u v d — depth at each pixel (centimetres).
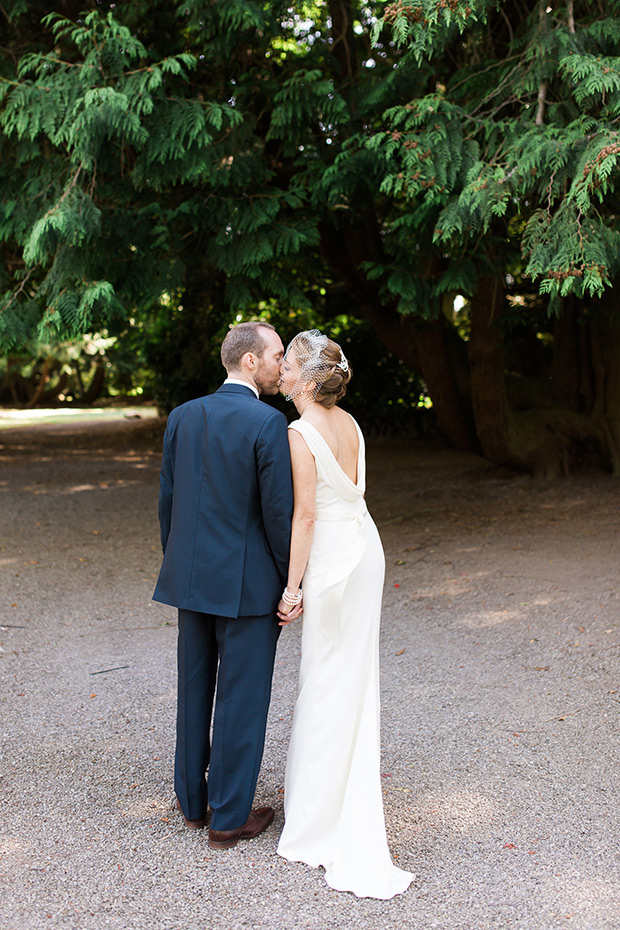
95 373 3200
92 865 249
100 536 760
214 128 578
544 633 462
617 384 945
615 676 397
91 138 504
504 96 511
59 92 515
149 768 315
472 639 458
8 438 1752
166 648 455
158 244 584
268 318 1483
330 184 582
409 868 247
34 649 452
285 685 398
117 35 514
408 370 1470
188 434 262
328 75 648
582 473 962
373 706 255
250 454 250
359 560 254
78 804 287
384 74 603
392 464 1195
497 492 906
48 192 572
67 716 363
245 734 257
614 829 266
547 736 336
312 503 252
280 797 294
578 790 292
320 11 697
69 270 541
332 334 1490
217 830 258
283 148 631
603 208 480
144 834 268
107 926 220
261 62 620
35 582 595
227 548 253
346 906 229
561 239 443
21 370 3016
